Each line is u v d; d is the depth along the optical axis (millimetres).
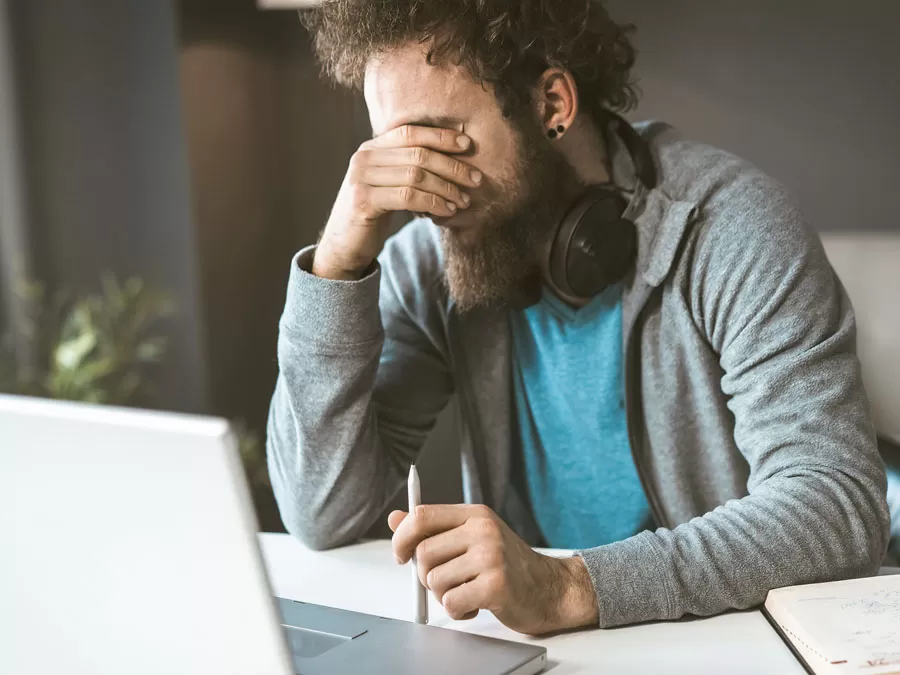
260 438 3170
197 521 589
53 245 3215
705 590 923
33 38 3096
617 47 1298
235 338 3123
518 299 1261
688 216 1179
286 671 618
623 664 848
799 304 1100
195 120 2922
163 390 3117
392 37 1066
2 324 3260
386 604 1005
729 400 1194
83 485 600
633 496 1338
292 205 3186
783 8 2545
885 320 1802
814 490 983
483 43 1060
